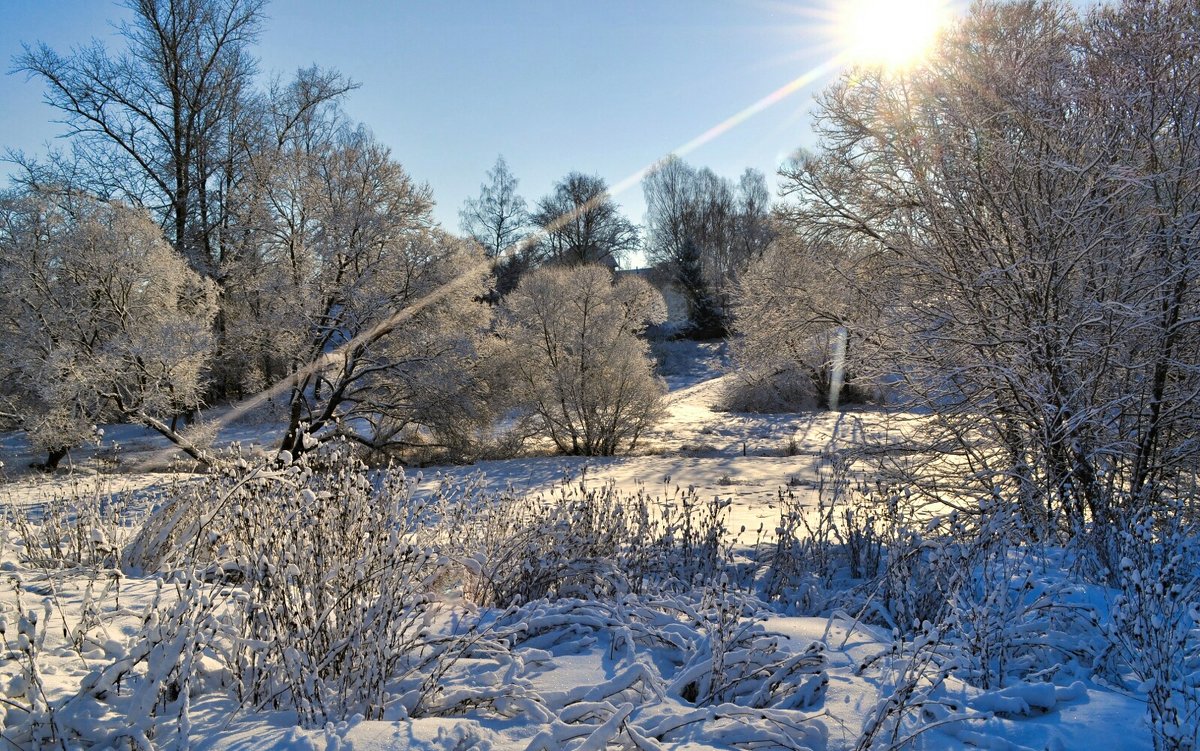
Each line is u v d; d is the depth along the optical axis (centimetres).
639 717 303
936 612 463
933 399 797
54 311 1709
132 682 315
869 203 1211
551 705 313
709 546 641
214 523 489
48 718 263
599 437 2450
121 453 2159
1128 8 754
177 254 2020
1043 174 725
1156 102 714
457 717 299
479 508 598
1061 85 749
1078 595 474
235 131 3062
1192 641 374
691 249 5300
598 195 6581
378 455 2283
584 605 429
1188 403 699
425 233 2242
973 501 786
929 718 306
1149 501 664
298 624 329
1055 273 714
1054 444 701
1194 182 697
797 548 669
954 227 783
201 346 1841
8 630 364
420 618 416
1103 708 314
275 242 2256
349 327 2159
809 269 1489
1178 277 683
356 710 307
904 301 815
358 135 3228
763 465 1986
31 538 568
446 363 2150
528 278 2591
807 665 344
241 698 313
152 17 2855
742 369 1902
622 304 2603
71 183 2675
